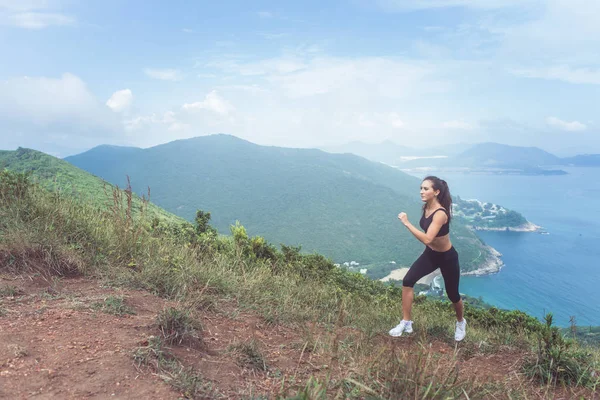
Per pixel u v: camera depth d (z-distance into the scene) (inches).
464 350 175.0
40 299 139.5
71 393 81.8
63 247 181.8
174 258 208.2
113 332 114.3
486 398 114.0
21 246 168.7
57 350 99.0
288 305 208.8
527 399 125.0
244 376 111.4
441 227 171.2
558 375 143.4
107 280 169.0
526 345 193.6
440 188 174.2
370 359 124.3
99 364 94.4
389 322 233.6
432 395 100.4
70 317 123.4
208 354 119.0
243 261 278.4
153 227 272.1
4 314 120.3
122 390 86.1
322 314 215.6
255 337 143.8
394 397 99.3
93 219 221.9
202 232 333.1
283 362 127.8
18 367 88.7
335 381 110.7
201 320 148.4
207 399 92.7
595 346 198.8
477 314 371.6
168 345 114.1
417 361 111.0
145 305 149.9
